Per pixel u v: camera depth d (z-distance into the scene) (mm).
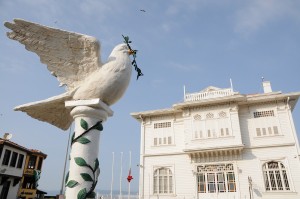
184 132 22516
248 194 19250
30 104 4730
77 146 4285
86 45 4648
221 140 21031
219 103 22172
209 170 21016
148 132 24375
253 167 19984
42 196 33375
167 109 23859
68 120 5254
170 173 22219
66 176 4199
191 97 23688
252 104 21984
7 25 4496
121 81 4660
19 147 25906
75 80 4793
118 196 21797
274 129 20672
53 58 4754
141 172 22875
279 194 18656
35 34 4656
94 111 4461
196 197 20422
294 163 19125
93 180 4129
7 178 24297
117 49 4910
